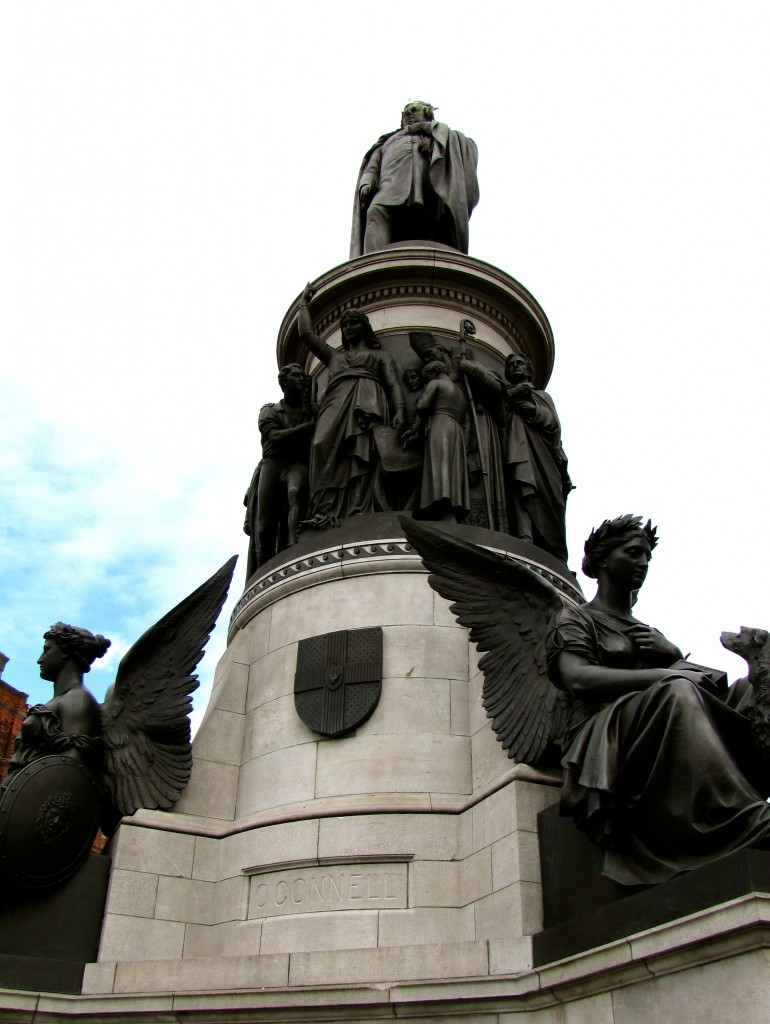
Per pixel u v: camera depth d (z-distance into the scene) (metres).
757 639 6.65
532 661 8.50
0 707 22.20
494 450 11.88
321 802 8.76
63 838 8.46
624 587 8.18
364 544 10.69
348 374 12.12
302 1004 6.89
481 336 13.53
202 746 9.80
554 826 7.33
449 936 7.78
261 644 10.69
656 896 5.84
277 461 12.64
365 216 16.70
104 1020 7.34
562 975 6.06
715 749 5.96
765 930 4.93
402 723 9.21
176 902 8.59
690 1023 5.19
